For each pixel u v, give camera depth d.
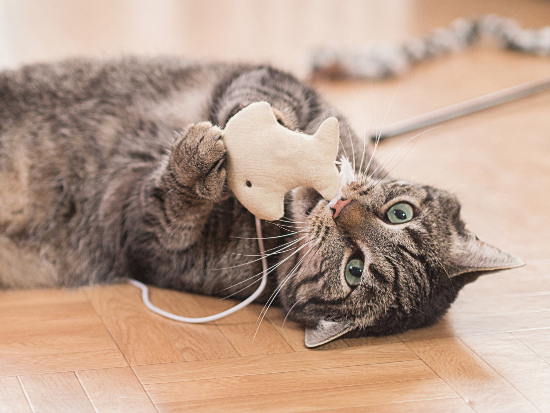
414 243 0.81
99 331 0.80
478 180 1.12
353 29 2.25
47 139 0.91
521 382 0.76
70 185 0.90
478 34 2.09
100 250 0.90
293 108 0.88
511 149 1.24
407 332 0.82
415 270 0.81
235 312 0.85
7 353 0.76
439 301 0.82
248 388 0.74
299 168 0.74
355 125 1.14
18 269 0.88
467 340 0.81
